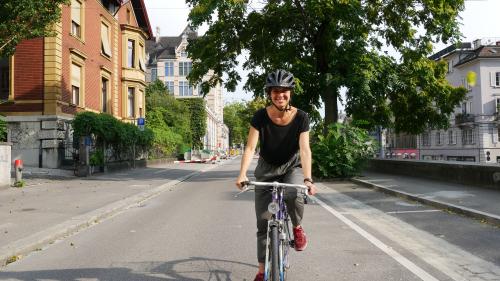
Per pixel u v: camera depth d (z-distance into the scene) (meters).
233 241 6.99
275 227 3.84
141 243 6.98
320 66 22.91
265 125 4.27
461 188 13.29
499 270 5.23
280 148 4.31
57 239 7.47
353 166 18.91
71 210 10.30
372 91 21.70
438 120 25.84
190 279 4.98
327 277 5.03
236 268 5.41
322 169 18.47
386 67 21.84
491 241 6.74
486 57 56.66
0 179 15.14
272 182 4.38
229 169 32.88
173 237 7.41
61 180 19.22
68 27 25.41
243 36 22.92
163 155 42.34
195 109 73.94
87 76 28.11
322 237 7.24
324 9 20.17
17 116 23.80
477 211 8.77
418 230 7.77
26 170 22.05
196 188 17.00
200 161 45.84
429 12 21.91
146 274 5.22
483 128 57.50
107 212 10.15
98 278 5.12
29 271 5.46
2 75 24.28
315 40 22.78
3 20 14.83
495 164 13.33
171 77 88.81
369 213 9.91
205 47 22.53
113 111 32.75
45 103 23.73
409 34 22.38
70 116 25.23
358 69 20.42
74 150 25.06
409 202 11.50
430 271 5.23
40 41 23.78
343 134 18.95
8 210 10.32
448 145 65.12
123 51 34.62
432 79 23.75
